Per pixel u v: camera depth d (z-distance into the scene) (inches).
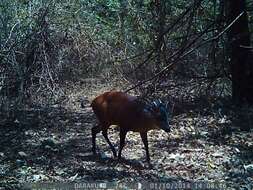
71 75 653.9
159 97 506.9
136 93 583.5
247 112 490.3
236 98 523.5
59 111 544.1
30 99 577.6
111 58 673.0
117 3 730.2
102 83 656.4
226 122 465.4
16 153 378.3
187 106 513.0
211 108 503.8
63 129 466.9
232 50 514.9
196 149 385.4
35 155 374.3
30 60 593.9
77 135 443.8
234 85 525.7
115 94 356.8
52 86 609.6
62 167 342.0
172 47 485.4
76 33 665.6
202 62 531.8
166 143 405.4
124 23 682.8
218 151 379.9
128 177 321.1
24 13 607.8
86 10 720.3
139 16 633.6
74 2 684.1
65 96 603.5
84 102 589.6
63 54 637.3
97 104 363.6
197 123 464.8
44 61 601.0
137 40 652.1
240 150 384.2
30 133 450.0
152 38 537.6
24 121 494.0
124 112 344.2
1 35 571.5
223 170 337.4
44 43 603.5
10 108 529.7
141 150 387.5
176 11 526.6
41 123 488.1
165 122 334.0
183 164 348.5
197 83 548.1
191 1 514.9
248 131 437.1
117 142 414.9
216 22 455.8
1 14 591.8
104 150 390.6
